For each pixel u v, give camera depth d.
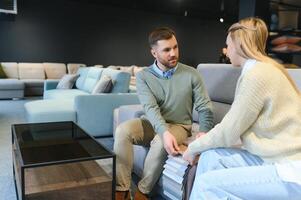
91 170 1.95
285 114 1.08
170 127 1.81
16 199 1.89
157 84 1.88
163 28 1.87
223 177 1.11
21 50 7.65
